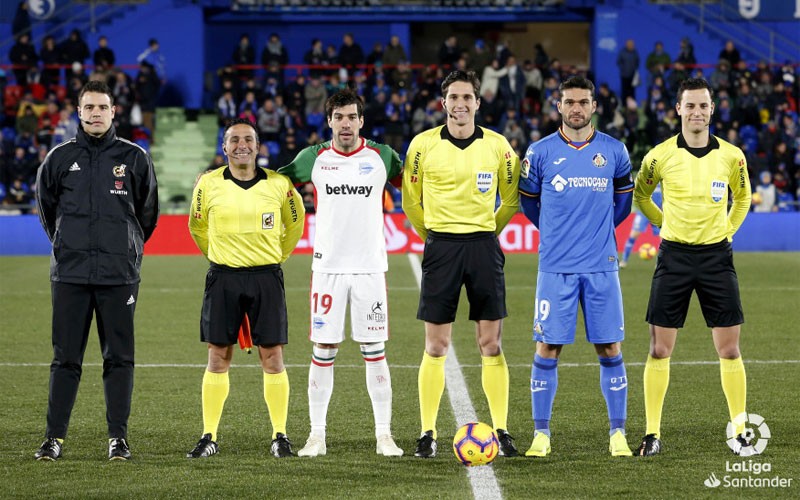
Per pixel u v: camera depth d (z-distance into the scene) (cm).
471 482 1005
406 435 1209
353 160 1132
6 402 1377
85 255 1109
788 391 1415
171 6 4597
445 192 1123
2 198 3734
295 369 1602
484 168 1120
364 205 1133
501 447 1117
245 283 1127
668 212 1138
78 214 1114
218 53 4775
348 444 1167
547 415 1130
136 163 1134
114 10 4625
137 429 1239
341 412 1323
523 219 3456
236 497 962
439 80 4206
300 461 1091
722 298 1130
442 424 1258
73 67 4097
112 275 1114
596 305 1119
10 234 3506
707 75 4659
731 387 1154
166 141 4212
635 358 1673
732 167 1138
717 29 4678
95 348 1792
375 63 4288
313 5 4694
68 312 1116
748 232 3503
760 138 3834
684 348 1734
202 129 4266
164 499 958
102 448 1145
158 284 2673
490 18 4697
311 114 4081
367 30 4731
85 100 1110
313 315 1144
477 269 1126
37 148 3797
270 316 1133
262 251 1130
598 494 965
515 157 1141
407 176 1144
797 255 3334
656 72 4178
